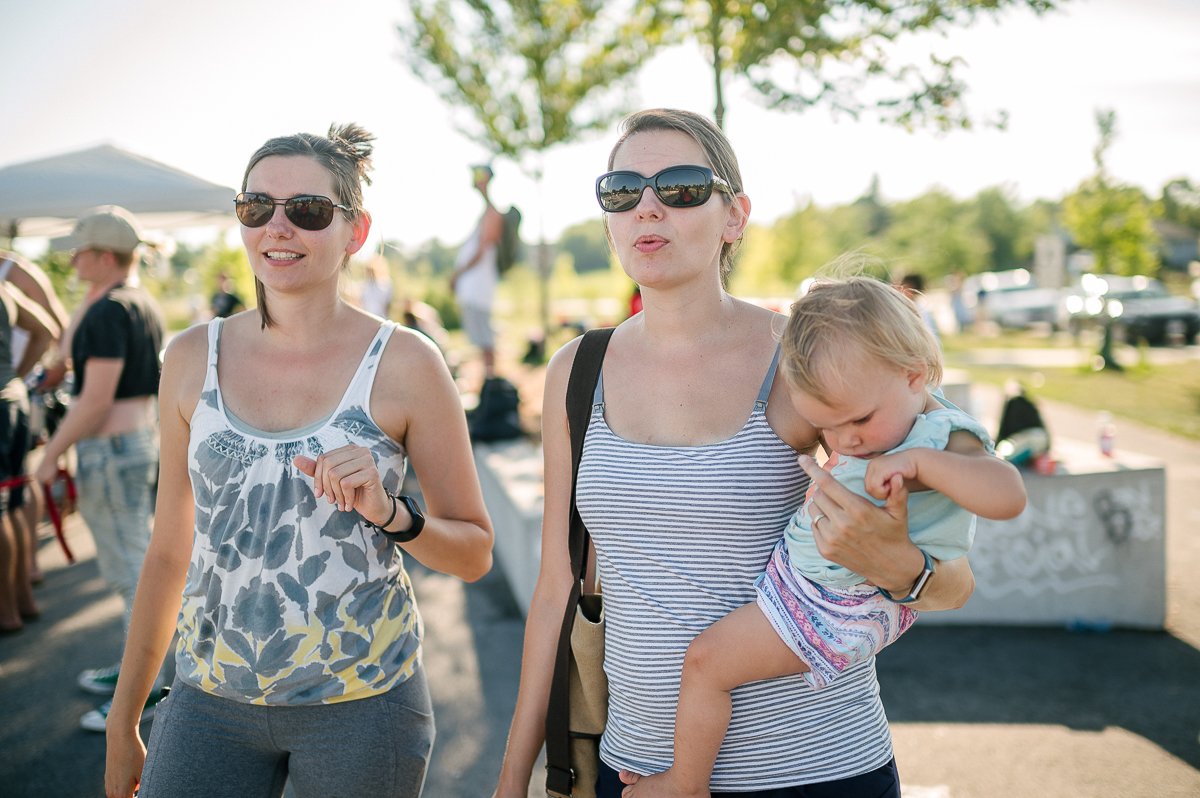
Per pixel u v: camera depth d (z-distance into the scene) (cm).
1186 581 525
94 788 326
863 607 145
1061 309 2709
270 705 171
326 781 172
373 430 179
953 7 507
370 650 174
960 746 342
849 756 149
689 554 152
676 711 151
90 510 375
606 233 179
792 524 149
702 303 163
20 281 562
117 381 367
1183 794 305
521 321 3184
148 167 664
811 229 3359
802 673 145
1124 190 2402
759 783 149
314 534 171
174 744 173
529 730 173
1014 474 134
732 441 153
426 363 185
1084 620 463
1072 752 336
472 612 492
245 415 179
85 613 507
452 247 5066
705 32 604
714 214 159
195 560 176
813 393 142
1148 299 2262
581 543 171
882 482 136
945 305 3256
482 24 1095
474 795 314
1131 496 461
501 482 538
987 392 1333
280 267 175
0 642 466
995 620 467
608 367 169
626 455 158
